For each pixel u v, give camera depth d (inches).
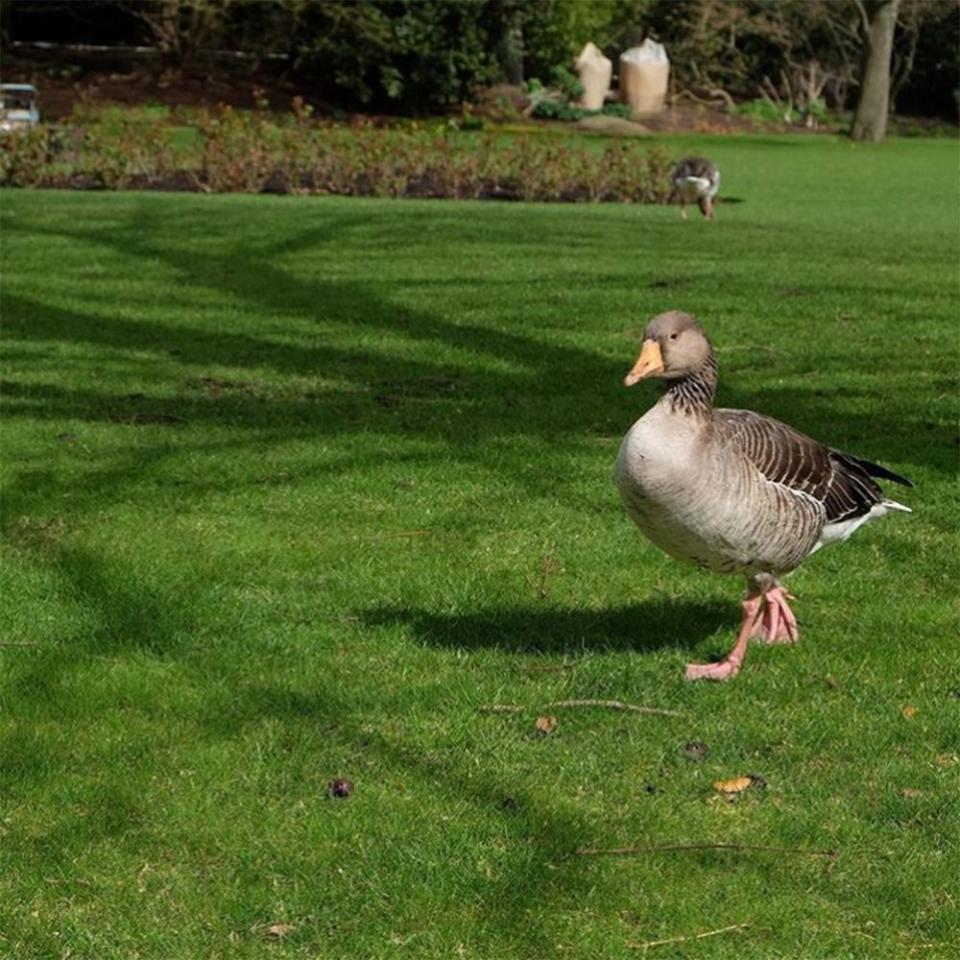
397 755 157.6
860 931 128.3
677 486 157.8
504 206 637.3
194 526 228.8
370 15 1137.4
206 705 168.9
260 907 131.1
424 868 136.6
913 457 263.9
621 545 223.5
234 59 1272.1
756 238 523.8
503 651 185.0
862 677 178.2
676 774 154.0
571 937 127.0
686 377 159.9
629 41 1510.8
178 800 148.3
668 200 713.6
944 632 192.4
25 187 681.6
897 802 147.9
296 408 295.6
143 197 617.3
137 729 163.2
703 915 129.9
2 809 147.1
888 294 408.5
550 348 347.6
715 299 401.1
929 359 335.6
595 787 151.6
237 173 692.1
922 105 1589.6
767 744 161.0
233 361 335.6
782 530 164.9
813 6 1411.2
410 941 126.5
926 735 163.6
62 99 1136.2
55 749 158.9
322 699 170.4
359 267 448.5
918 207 717.3
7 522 229.5
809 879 135.6
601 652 184.9
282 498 242.5
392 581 207.9
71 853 139.3
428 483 250.4
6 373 320.8
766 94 1523.1
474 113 1226.0
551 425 285.0
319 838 141.7
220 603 199.2
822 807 147.5
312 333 362.9
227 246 482.6
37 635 188.7
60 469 255.6
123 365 329.7
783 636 188.4
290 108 1179.3
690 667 176.4
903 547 223.1
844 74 1512.1
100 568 210.1
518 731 163.6
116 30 1342.3
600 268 448.1
